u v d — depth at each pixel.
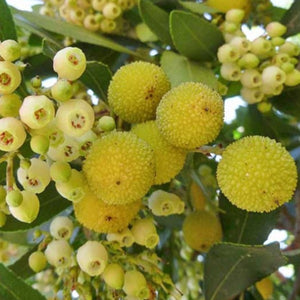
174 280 0.18
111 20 0.17
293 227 0.18
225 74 0.15
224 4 0.16
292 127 0.19
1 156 0.12
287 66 0.15
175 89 0.11
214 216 0.16
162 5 0.17
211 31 0.15
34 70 0.18
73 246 0.15
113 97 0.12
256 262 0.13
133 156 0.11
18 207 0.11
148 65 0.12
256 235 0.15
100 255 0.12
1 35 0.13
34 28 0.15
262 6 0.17
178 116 0.11
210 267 0.13
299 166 0.16
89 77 0.14
